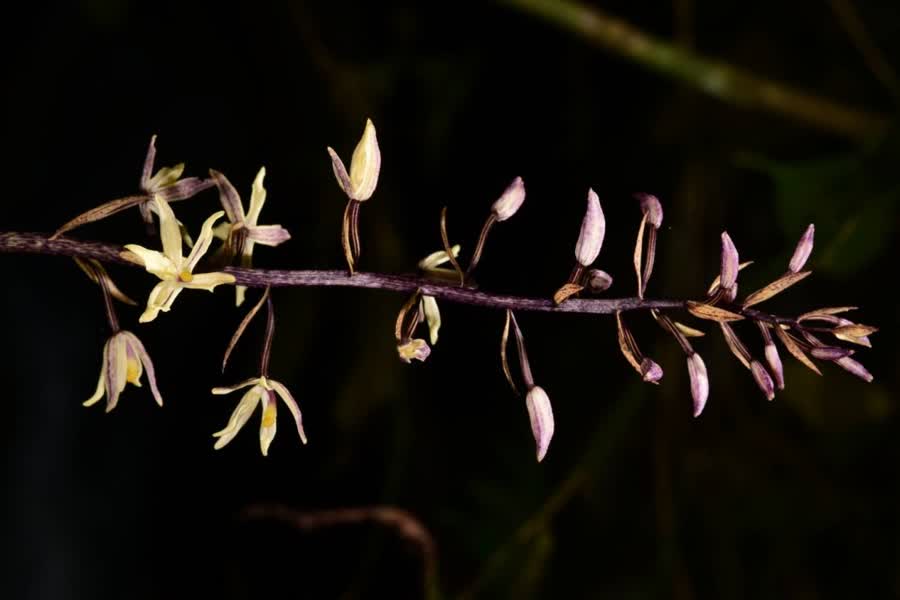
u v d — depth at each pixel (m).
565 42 0.80
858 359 0.73
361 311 0.75
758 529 0.73
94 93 0.90
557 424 0.73
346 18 0.80
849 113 0.74
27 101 0.91
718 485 0.73
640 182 0.77
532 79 0.80
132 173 0.90
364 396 0.73
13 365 0.91
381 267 0.75
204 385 0.85
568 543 0.71
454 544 0.70
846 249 0.58
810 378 0.72
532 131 0.80
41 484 0.89
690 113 0.77
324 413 0.78
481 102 0.81
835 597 0.72
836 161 0.60
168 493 0.85
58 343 0.90
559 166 0.79
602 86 0.79
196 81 0.86
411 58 0.80
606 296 0.75
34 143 0.91
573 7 0.72
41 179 0.90
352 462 0.76
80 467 0.88
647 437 0.71
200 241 0.40
